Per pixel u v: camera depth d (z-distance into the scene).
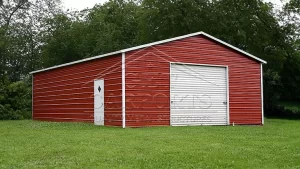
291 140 12.84
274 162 9.15
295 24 40.12
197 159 9.31
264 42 37.31
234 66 22.06
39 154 9.94
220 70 21.64
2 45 37.19
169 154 9.88
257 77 22.91
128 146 11.05
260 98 22.91
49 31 44.62
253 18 36.97
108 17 47.12
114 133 14.55
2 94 32.09
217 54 21.48
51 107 25.64
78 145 11.26
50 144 11.52
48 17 44.28
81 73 22.06
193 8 37.16
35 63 43.56
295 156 9.81
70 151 10.27
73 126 18.55
